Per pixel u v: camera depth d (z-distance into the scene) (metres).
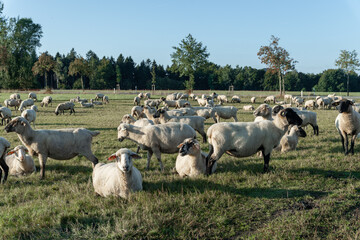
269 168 8.25
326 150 10.55
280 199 6.01
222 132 7.63
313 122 14.40
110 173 6.31
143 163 9.56
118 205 5.82
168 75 150.75
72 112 30.97
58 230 4.89
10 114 21.11
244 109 34.31
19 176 8.45
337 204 5.67
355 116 9.55
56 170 8.95
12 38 72.69
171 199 5.97
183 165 7.77
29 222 5.16
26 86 76.25
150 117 16.34
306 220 5.01
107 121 22.31
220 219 5.13
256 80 131.62
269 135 7.85
